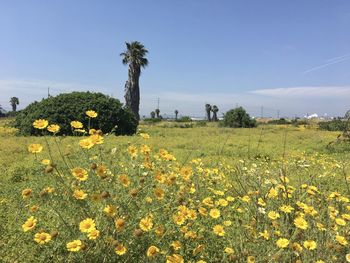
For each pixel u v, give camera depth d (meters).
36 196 3.34
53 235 2.60
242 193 4.53
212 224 3.47
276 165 7.59
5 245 2.89
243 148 12.59
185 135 19.47
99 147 3.30
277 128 27.05
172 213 3.12
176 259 2.66
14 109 78.75
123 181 2.85
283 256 2.83
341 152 12.42
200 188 4.52
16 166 7.25
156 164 4.75
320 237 3.05
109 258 2.62
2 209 3.82
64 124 18.80
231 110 33.78
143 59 33.97
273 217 3.22
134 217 2.77
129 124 20.80
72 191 2.83
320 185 4.96
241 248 2.94
